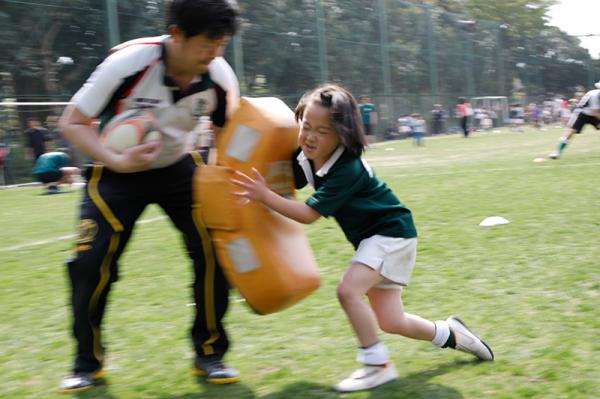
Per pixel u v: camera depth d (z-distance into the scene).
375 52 33.47
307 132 3.53
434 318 4.75
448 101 39.81
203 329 3.90
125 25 21.69
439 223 8.27
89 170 3.77
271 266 3.58
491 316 4.74
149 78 3.58
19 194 15.84
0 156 18.02
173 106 3.67
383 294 3.75
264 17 27.14
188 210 3.87
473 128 41.78
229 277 3.66
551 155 16.77
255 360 4.16
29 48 19.36
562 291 5.23
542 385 3.56
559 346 4.10
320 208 3.51
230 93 3.85
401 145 28.86
